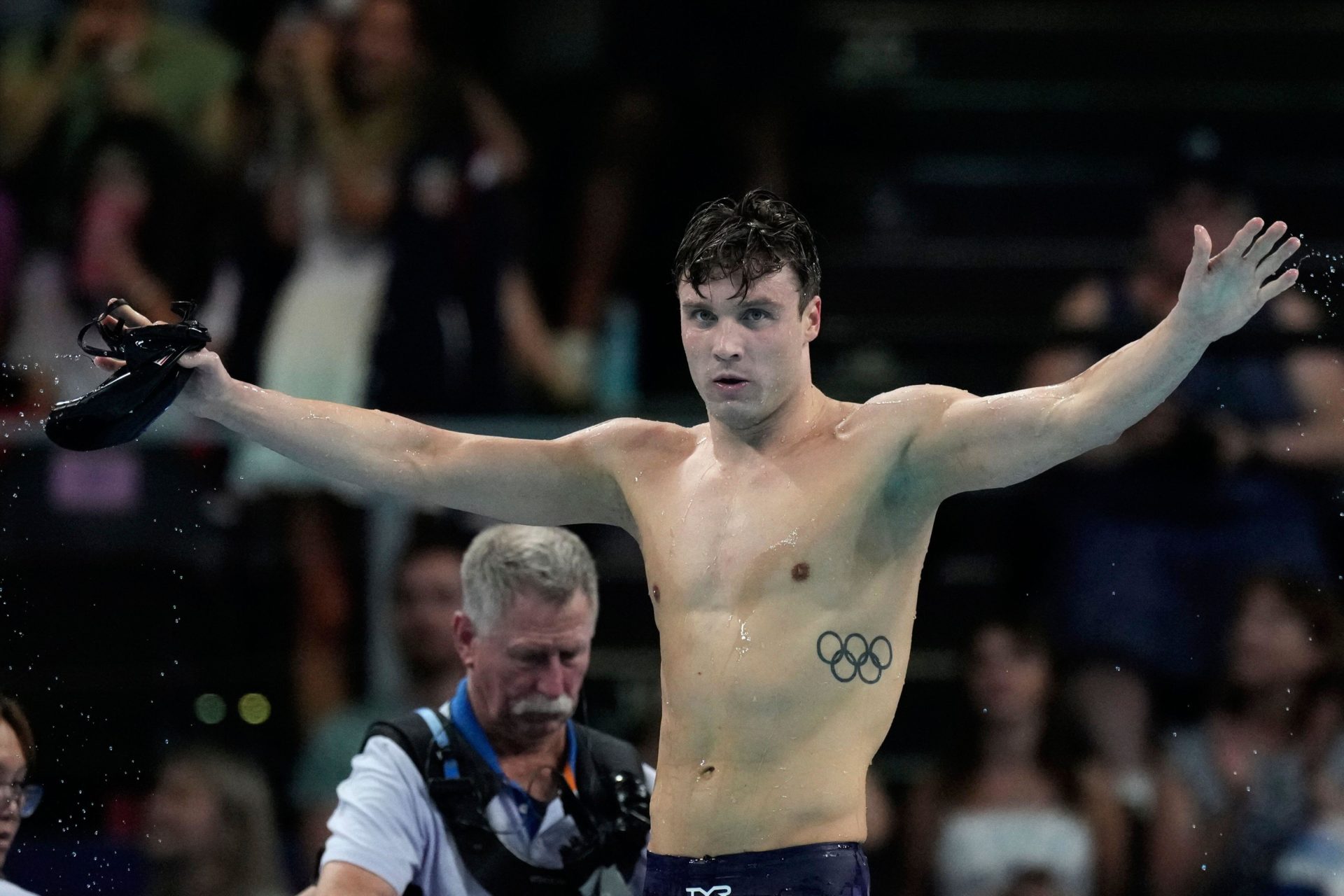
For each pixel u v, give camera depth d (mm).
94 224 28359
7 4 32781
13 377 27750
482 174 27219
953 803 23344
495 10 32969
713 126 31875
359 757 15008
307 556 24672
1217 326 11008
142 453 24938
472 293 26844
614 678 26250
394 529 24375
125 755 23406
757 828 11617
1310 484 25250
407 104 27469
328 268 27250
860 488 12062
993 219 33938
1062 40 35812
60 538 24500
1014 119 35000
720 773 11742
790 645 11797
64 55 29469
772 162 31891
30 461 24625
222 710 23953
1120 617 24359
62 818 21438
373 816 14414
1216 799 23297
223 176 28703
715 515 12250
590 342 30297
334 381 26750
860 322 31859
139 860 21938
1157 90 35469
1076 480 25453
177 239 28750
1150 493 25203
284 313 27234
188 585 24641
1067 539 25172
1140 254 29516
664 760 12102
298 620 24578
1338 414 25453
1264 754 23344
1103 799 23156
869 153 34750
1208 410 25406
